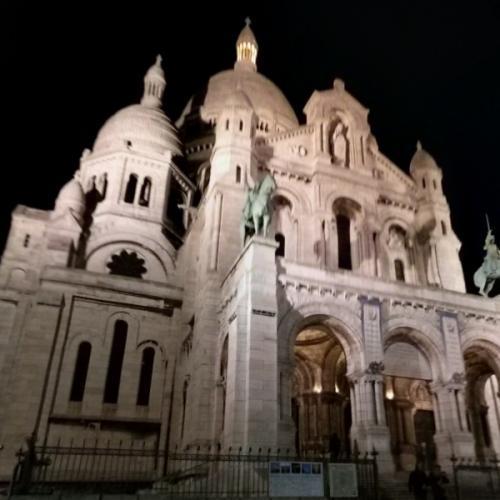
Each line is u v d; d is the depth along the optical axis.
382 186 44.12
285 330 25.67
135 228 45.41
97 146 50.81
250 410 22.56
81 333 36.03
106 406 34.31
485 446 32.72
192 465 27.06
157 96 58.62
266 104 62.38
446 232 43.00
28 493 18.81
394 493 21.48
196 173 56.00
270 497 17.06
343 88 45.66
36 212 43.34
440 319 29.61
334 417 33.47
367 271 38.34
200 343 30.64
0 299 38.19
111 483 31.20
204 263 34.47
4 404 34.00
